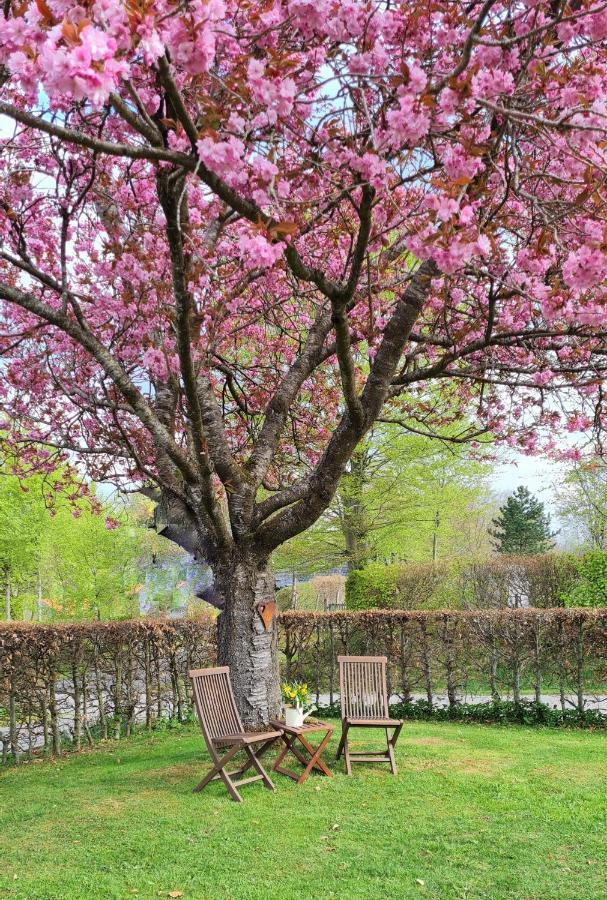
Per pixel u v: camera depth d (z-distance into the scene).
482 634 9.77
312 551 15.82
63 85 2.25
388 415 9.73
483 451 13.72
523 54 3.71
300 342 7.85
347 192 3.65
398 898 3.70
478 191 3.50
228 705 6.03
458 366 7.95
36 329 5.97
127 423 8.15
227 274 5.89
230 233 6.68
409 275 6.20
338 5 3.42
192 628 10.30
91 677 9.17
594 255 3.02
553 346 6.53
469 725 9.30
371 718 6.37
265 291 7.41
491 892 3.76
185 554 18.70
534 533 30.38
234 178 3.20
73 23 2.33
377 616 10.49
